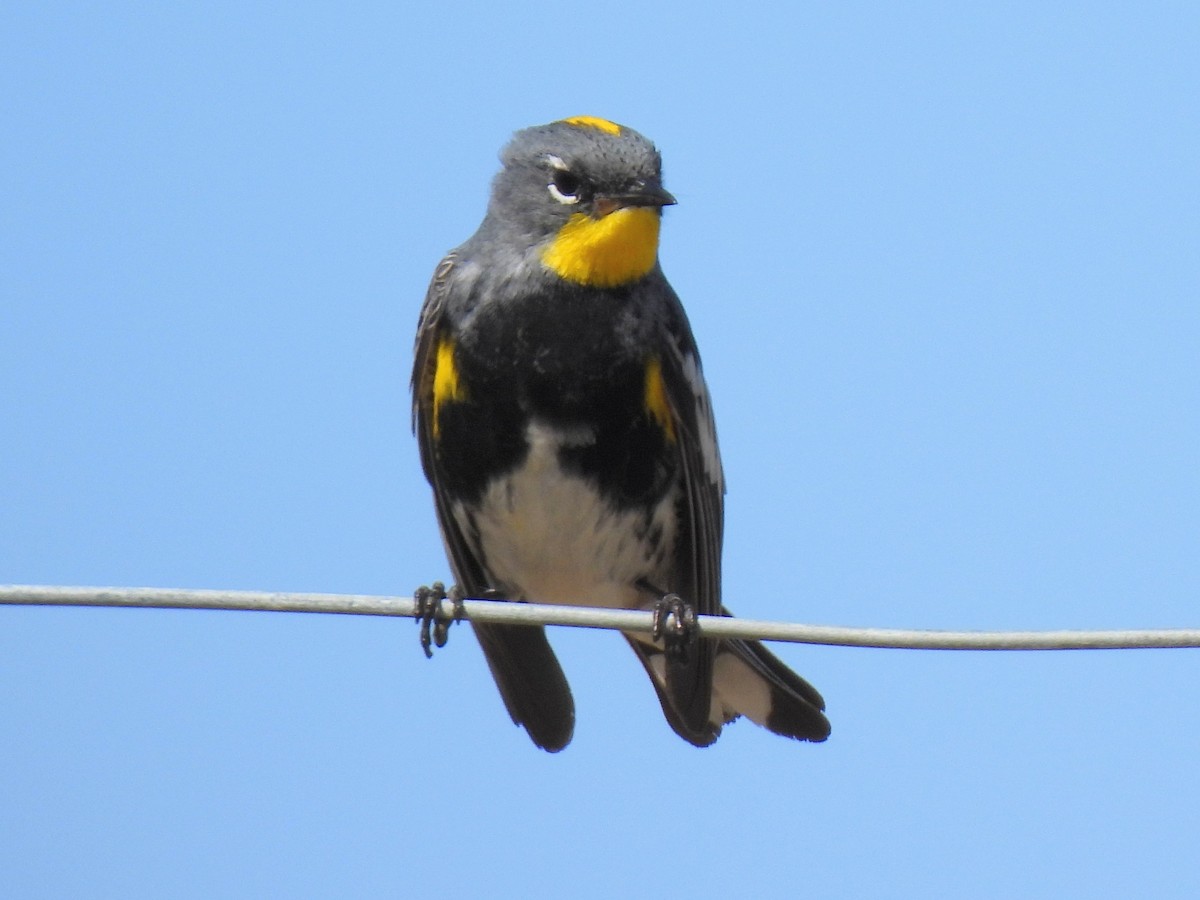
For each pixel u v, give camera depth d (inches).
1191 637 337.4
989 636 349.4
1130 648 339.9
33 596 359.9
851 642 356.2
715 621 363.9
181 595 364.2
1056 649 343.9
